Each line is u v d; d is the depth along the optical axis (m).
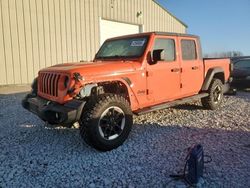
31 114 6.80
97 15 15.13
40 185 3.33
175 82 5.82
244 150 4.25
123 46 5.64
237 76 10.70
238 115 6.55
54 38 13.39
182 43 6.04
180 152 4.24
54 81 4.48
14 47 12.09
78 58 14.45
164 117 6.36
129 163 3.89
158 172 3.59
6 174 3.61
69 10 13.84
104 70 4.51
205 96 6.80
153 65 5.26
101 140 4.22
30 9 12.44
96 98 4.29
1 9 11.57
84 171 3.68
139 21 17.91
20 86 12.10
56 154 4.26
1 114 6.88
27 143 4.75
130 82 4.85
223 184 3.24
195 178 3.26
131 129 4.96
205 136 4.96
